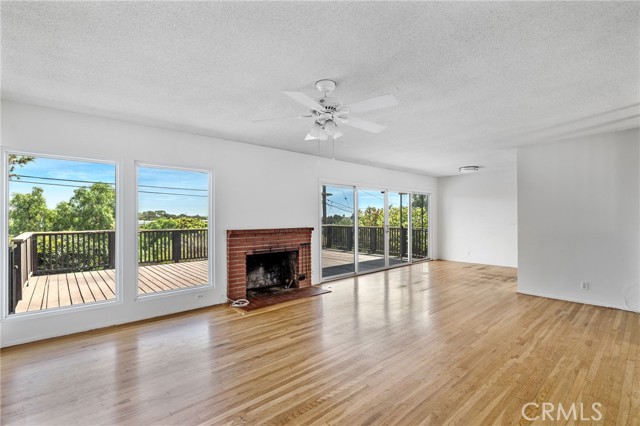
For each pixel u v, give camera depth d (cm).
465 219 802
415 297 470
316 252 561
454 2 156
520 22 173
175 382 236
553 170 457
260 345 301
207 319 375
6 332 297
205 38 189
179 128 386
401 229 755
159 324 358
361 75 238
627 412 197
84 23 173
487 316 381
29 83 254
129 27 177
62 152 321
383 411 200
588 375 242
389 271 677
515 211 716
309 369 255
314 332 333
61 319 323
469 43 194
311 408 204
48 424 190
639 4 156
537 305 425
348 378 240
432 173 784
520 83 253
